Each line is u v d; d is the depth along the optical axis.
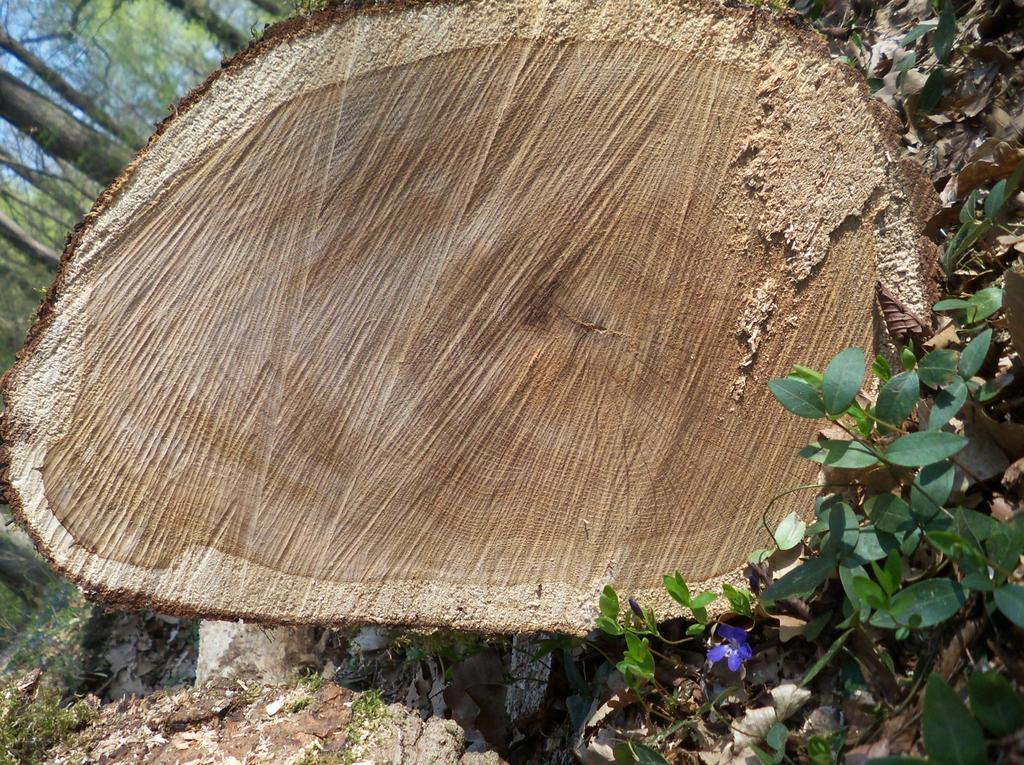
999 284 0.61
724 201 0.60
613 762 0.61
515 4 0.58
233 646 0.83
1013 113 0.70
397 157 0.60
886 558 0.56
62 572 0.64
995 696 0.45
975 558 0.48
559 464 0.63
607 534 0.63
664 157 0.59
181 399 0.62
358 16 0.58
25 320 2.67
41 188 2.77
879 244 0.60
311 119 0.59
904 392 0.54
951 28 0.73
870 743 0.52
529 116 0.59
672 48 0.58
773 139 0.59
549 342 0.61
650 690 0.63
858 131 0.59
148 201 0.60
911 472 0.56
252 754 0.66
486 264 0.61
